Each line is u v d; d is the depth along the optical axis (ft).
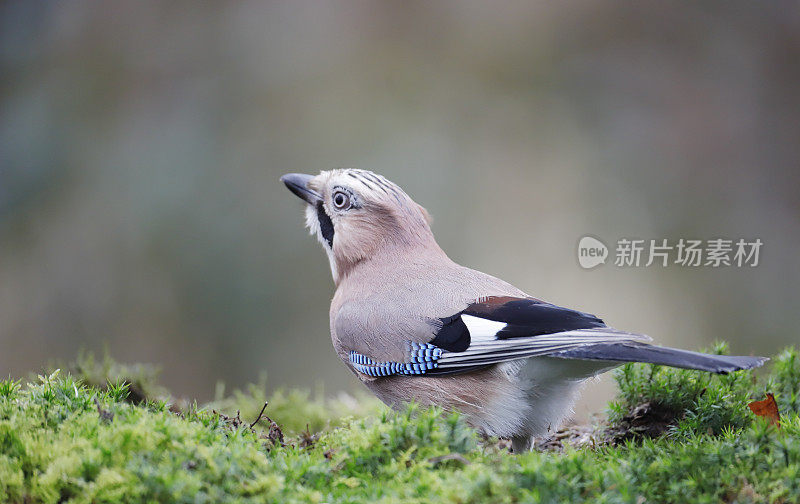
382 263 22.62
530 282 43.32
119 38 46.70
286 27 47.57
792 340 41.19
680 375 19.69
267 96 46.26
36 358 40.98
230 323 41.75
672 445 16.15
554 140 46.47
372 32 47.80
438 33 48.03
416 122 46.09
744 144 47.06
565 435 21.54
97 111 45.29
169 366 41.27
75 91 45.50
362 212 22.94
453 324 19.88
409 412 15.51
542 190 45.32
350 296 22.44
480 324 19.43
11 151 44.06
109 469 13.01
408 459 14.23
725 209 45.75
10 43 46.34
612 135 46.98
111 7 46.98
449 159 45.37
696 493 13.60
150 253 42.52
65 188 43.68
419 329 20.20
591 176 45.80
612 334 17.44
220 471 13.32
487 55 47.88
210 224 43.16
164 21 47.11
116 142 44.73
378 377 20.95
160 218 43.01
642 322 42.01
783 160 46.70
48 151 44.06
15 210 43.19
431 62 47.50
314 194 24.67
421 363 20.11
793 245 44.47
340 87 46.60
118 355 41.24
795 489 13.35
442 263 22.50
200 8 47.50
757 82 47.93
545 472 13.32
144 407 16.75
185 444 13.67
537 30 48.29
